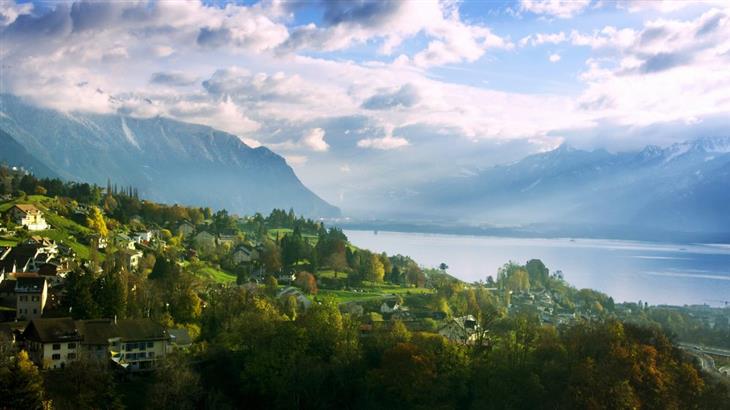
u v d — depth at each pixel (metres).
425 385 145.38
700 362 188.38
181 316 190.38
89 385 130.50
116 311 171.50
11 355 133.25
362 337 179.38
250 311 181.62
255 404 145.50
